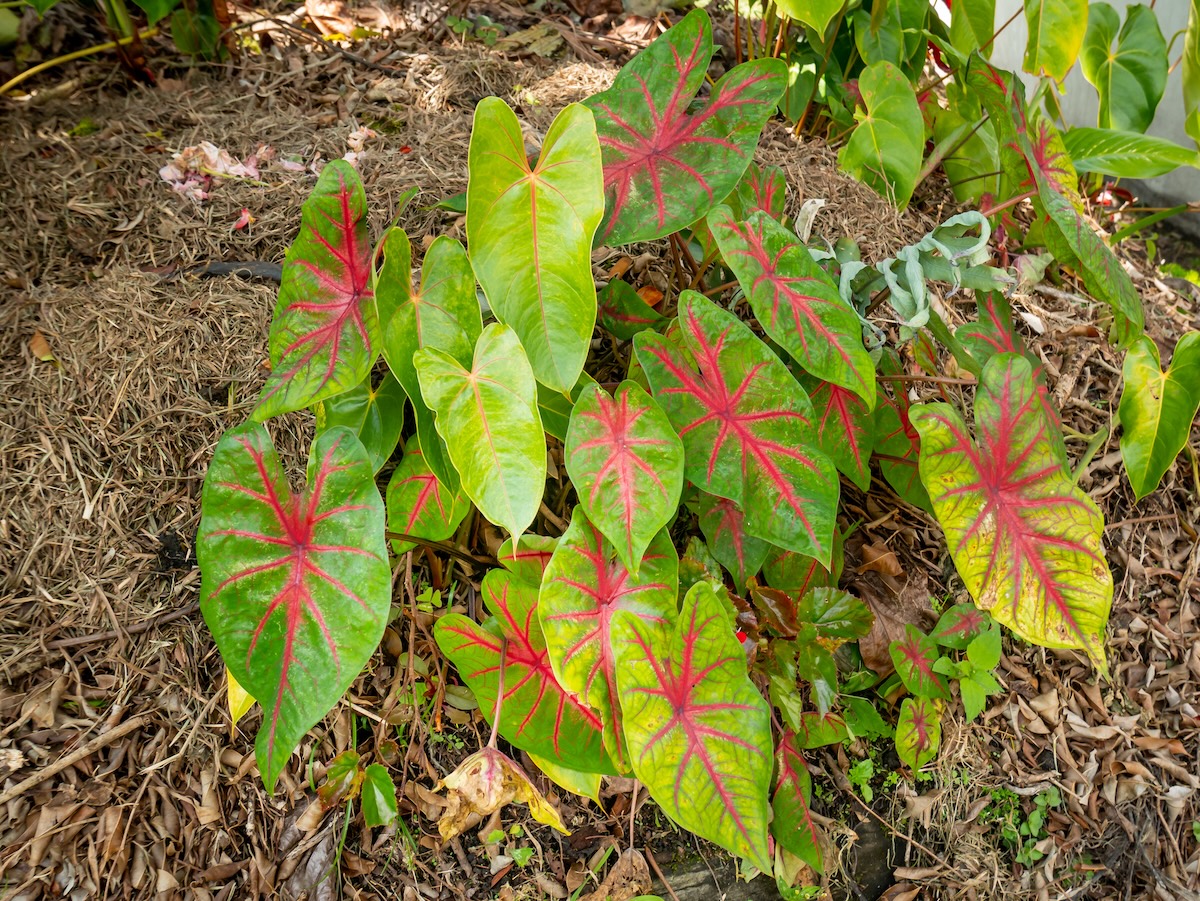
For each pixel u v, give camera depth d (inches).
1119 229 115.7
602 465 52.2
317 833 60.3
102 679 60.2
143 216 77.7
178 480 66.8
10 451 64.6
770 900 66.1
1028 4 80.3
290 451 68.9
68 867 55.1
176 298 72.9
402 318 53.9
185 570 64.5
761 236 59.2
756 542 66.0
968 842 71.5
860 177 89.9
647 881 63.4
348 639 48.8
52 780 56.7
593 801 65.1
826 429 67.9
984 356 68.7
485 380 48.9
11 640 59.6
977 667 68.7
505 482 47.8
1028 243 94.0
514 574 57.5
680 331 62.9
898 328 84.7
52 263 74.3
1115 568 85.0
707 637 54.4
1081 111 119.0
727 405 58.5
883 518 77.9
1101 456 88.0
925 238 66.2
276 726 47.8
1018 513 63.1
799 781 64.5
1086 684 79.6
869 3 98.5
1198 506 89.0
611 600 55.9
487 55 99.7
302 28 99.5
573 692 54.2
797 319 58.4
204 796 59.0
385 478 70.5
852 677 71.4
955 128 98.1
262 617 49.0
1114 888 73.1
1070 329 93.0
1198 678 81.9
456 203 66.6
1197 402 68.9
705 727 53.7
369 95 93.0
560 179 49.6
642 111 61.6
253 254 77.3
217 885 57.6
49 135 83.0
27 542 62.6
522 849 62.8
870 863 69.2
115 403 67.6
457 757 64.5
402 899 60.4
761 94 60.2
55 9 93.0
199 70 95.0
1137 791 75.8
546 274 49.8
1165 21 115.3
